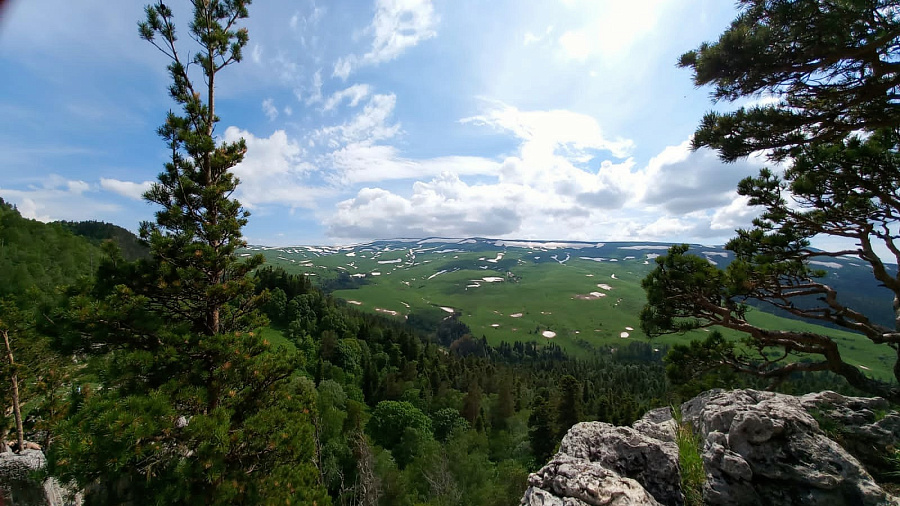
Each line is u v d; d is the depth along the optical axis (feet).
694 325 50.21
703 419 22.29
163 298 42.09
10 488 61.36
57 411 77.87
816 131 33.32
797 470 17.15
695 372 51.65
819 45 27.02
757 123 32.35
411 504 119.65
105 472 29.04
